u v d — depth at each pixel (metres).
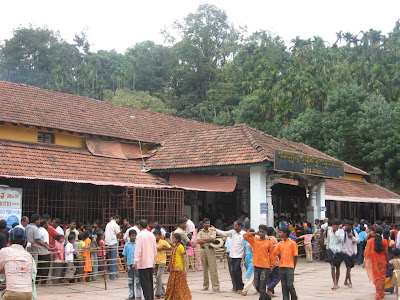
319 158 19.47
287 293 9.45
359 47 76.75
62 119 19.05
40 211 15.36
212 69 72.19
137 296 10.68
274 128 48.31
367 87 55.59
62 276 12.89
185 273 9.53
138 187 16.89
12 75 75.75
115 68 76.69
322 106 49.62
